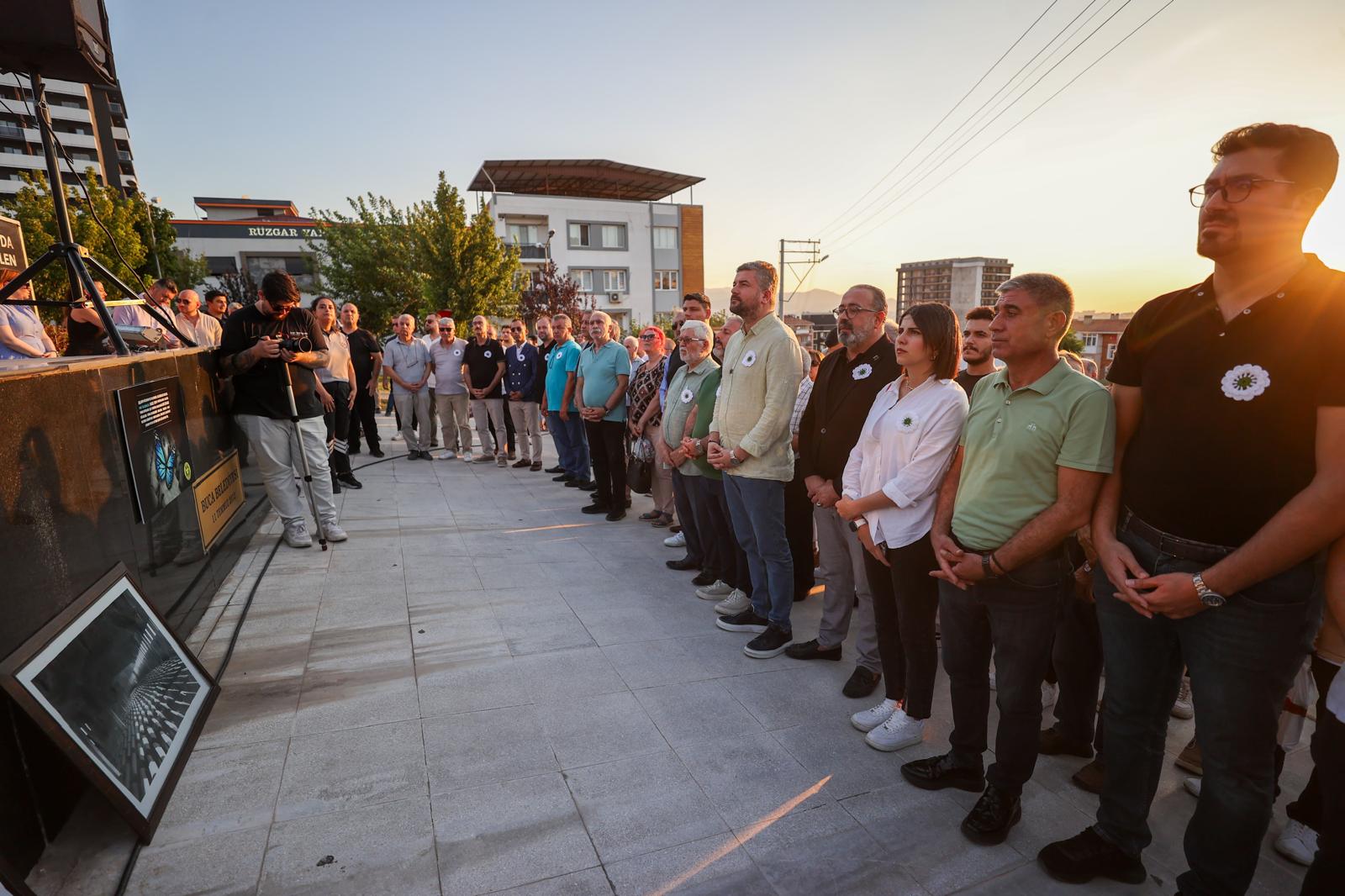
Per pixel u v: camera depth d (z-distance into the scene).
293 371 4.42
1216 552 1.59
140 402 2.87
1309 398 1.45
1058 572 1.99
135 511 2.73
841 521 3.06
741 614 3.59
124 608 2.34
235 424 4.39
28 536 1.91
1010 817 2.05
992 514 2.02
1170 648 1.80
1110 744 1.88
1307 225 1.48
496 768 2.29
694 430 3.85
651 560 4.75
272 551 4.57
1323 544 1.42
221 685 2.80
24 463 1.95
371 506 5.94
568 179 38.25
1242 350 1.53
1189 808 2.22
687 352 3.97
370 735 2.47
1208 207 1.54
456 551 4.75
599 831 2.01
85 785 2.00
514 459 8.59
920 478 2.33
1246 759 1.60
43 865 1.77
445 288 21.55
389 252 25.66
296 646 3.19
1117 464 1.86
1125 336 1.85
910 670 2.47
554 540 5.16
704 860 1.91
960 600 2.15
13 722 1.72
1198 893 1.70
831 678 3.05
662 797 2.18
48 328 10.07
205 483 3.70
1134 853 1.87
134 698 2.16
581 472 7.02
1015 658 2.01
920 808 2.18
